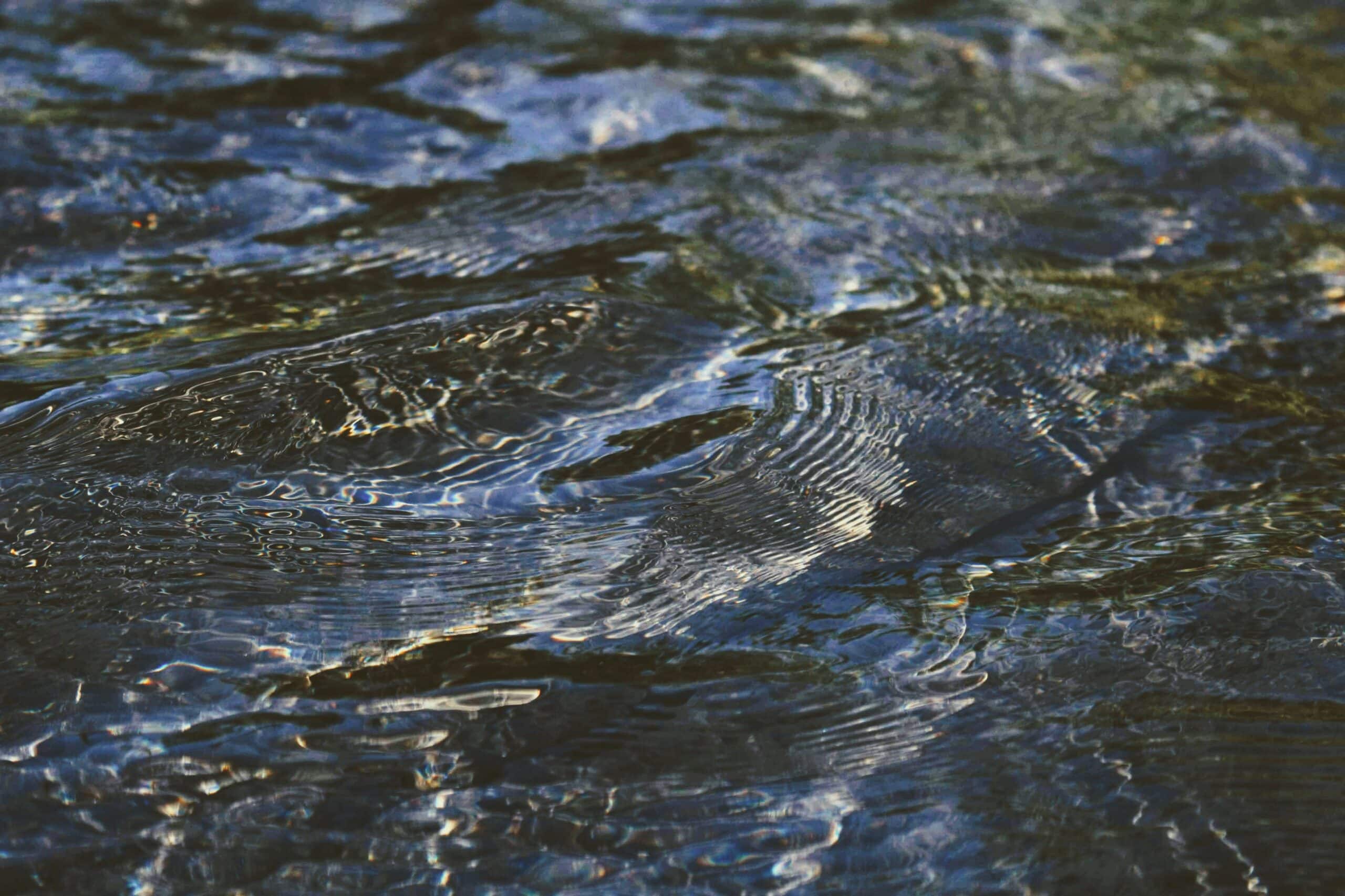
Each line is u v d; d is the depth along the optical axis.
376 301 4.37
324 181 5.51
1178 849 2.32
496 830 2.36
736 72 6.80
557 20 7.48
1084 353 4.23
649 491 3.33
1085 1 7.91
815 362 4.05
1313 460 3.65
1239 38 7.32
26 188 5.20
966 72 6.80
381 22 7.37
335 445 3.39
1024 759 2.54
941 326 4.35
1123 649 2.85
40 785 2.41
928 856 2.32
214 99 6.25
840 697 2.70
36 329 4.18
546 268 4.68
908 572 3.11
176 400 3.54
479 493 3.27
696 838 2.35
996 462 3.58
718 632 2.88
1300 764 2.52
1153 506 3.42
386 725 2.59
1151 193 5.52
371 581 2.96
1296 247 5.07
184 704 2.61
